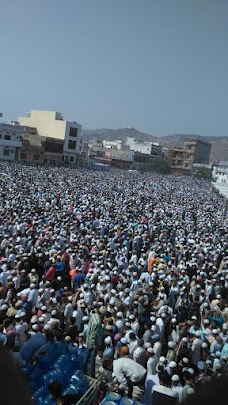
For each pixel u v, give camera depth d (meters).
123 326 11.20
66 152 91.75
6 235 18.36
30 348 8.20
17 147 78.81
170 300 14.70
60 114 94.81
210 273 18.06
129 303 13.06
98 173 75.81
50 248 18.17
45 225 22.55
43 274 15.54
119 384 8.06
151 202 43.69
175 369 8.53
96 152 127.00
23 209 26.14
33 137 84.00
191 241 25.00
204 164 140.50
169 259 20.17
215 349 10.58
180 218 35.47
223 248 24.81
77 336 9.95
